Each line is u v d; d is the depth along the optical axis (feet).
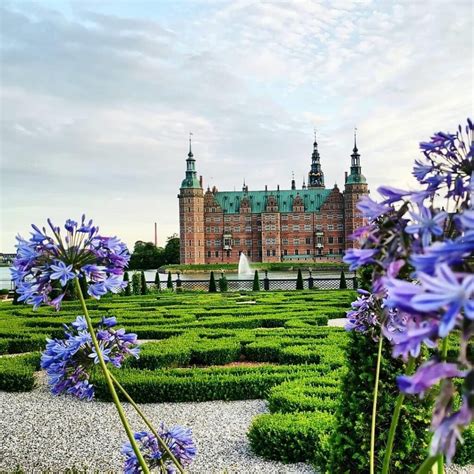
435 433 3.90
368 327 12.19
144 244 445.78
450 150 6.13
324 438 21.01
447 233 5.48
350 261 5.33
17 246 8.31
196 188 377.50
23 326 54.08
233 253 391.45
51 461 23.08
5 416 29.60
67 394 33.81
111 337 10.50
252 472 21.54
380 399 16.61
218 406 30.76
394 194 5.22
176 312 63.16
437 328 3.96
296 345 40.81
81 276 8.66
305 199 392.68
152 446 11.39
